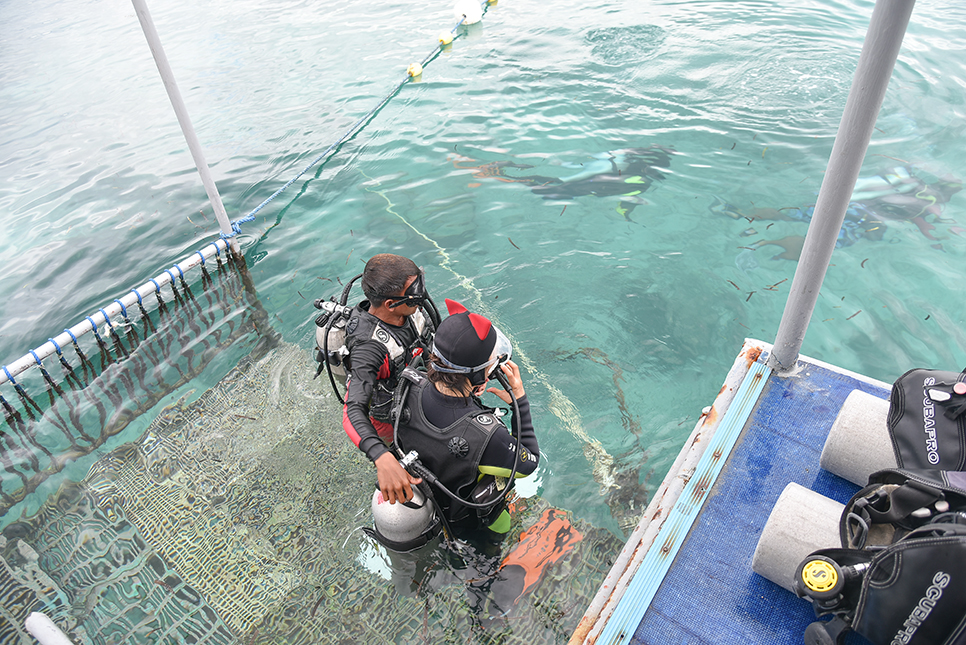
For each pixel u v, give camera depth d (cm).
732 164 577
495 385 373
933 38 790
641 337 404
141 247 549
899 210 498
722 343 396
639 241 490
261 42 1034
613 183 563
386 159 643
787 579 188
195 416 370
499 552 267
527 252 487
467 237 510
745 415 252
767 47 795
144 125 798
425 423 224
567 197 549
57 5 1580
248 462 334
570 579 255
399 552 264
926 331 396
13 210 630
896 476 158
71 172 698
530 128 671
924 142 583
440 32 941
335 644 242
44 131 822
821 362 270
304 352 412
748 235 488
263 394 380
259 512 305
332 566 272
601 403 359
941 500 147
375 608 252
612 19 944
